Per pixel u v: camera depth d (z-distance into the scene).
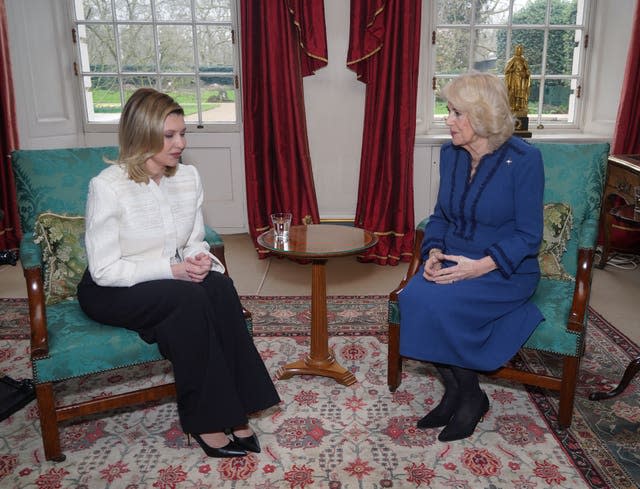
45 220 2.17
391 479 1.80
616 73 4.07
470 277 2.02
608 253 3.75
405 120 3.79
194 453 1.95
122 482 1.80
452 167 2.16
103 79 4.31
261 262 3.98
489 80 1.97
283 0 3.69
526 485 1.77
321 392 2.33
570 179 2.36
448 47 4.17
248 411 1.92
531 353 2.67
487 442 1.99
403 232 3.97
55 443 1.88
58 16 4.09
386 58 3.71
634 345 2.70
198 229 2.16
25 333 2.88
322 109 4.12
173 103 1.86
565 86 4.32
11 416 2.18
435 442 1.99
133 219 1.90
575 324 1.93
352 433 2.05
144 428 2.10
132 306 1.85
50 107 4.17
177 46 4.25
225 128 4.35
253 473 1.84
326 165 4.24
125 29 4.21
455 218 2.17
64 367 1.82
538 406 2.21
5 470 1.86
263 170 4.00
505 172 2.01
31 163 2.24
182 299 1.78
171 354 1.78
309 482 1.80
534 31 4.17
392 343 2.25
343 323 2.98
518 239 2.00
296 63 3.82
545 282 2.30
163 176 2.03
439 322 1.94
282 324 2.97
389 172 3.87
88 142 4.39
